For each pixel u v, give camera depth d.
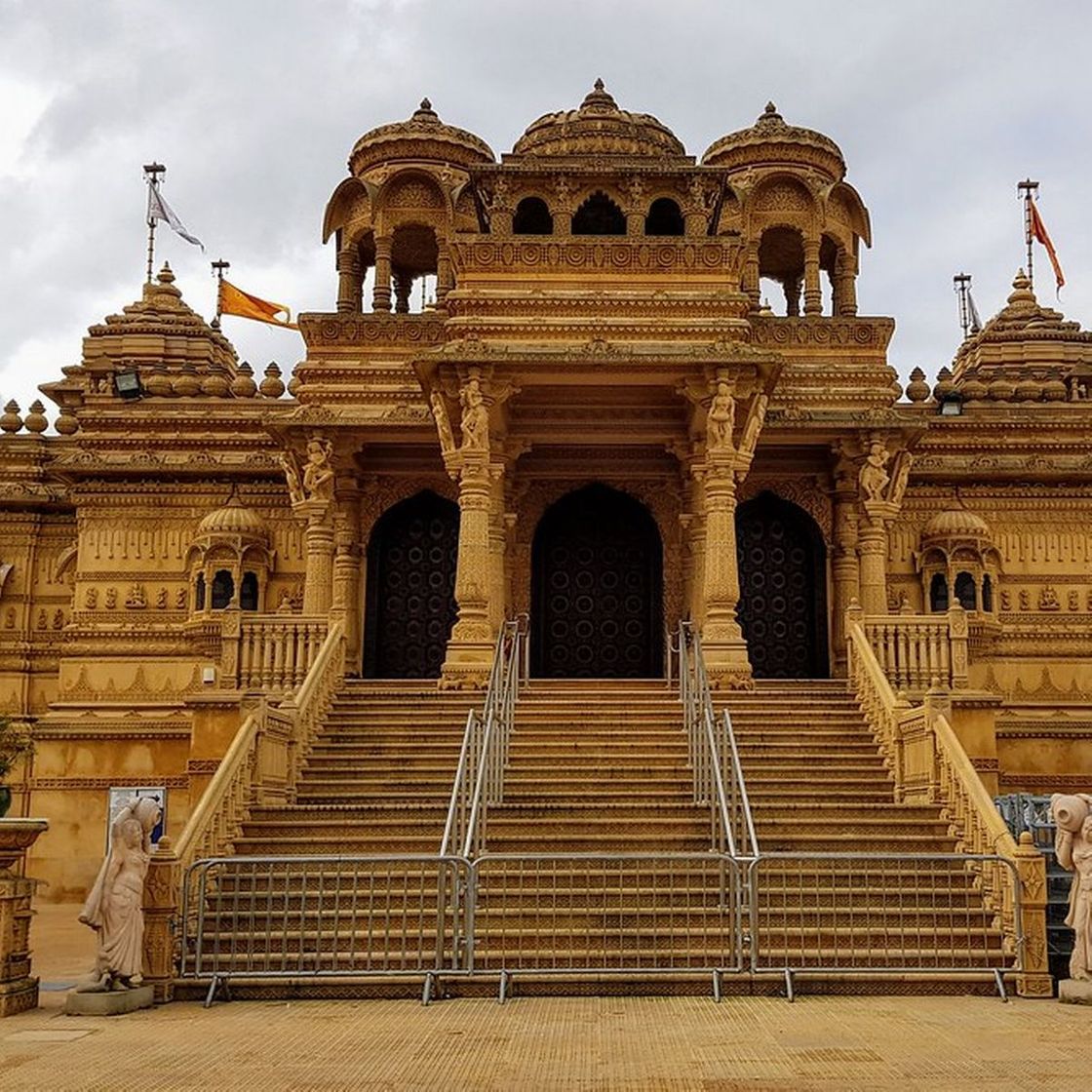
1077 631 28.23
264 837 15.70
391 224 28.59
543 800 16.94
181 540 29.00
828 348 27.31
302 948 12.20
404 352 26.86
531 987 12.40
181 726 26.14
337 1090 8.62
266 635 20.33
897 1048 9.88
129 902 12.06
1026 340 35.72
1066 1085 8.68
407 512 27.50
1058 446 29.09
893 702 17.91
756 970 12.34
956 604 20.17
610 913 13.63
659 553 26.77
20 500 30.95
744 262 28.67
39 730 26.17
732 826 14.73
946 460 28.95
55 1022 11.22
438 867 12.54
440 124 30.83
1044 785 26.61
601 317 23.03
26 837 12.16
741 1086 8.66
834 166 31.12
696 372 22.05
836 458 26.53
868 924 12.92
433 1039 10.30
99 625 28.55
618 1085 8.71
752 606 27.16
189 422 29.38
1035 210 37.00
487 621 21.41
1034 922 12.61
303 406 26.33
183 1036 10.48
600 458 26.34
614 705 19.78
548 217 26.89
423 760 18.12
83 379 35.66
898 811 16.28
